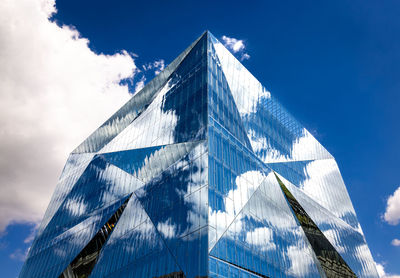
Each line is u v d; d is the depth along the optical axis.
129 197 41.22
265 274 30.47
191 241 27.11
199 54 46.06
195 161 33.34
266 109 54.47
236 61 51.22
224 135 37.28
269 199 39.81
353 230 63.94
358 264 56.34
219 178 31.67
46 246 53.53
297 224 43.75
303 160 60.00
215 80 42.28
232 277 25.97
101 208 45.84
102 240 40.69
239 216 31.39
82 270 41.19
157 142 42.75
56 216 57.97
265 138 48.84
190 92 42.66
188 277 25.16
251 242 31.12
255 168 40.59
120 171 47.84
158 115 47.78
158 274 28.09
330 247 50.06
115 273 34.09
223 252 26.61
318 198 57.31
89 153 63.47
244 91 49.25
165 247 29.52
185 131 38.41
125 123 57.25
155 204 35.12
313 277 39.69
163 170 38.00
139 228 35.03
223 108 40.66
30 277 51.34
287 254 36.72
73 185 60.50
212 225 27.03
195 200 29.75
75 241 46.38
